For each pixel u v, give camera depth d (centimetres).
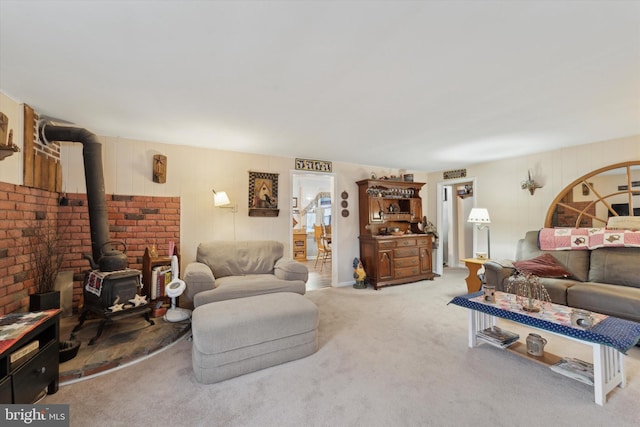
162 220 365
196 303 281
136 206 352
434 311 352
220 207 401
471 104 254
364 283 474
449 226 679
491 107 260
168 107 259
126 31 154
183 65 189
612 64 188
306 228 909
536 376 206
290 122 299
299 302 248
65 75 202
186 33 156
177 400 180
